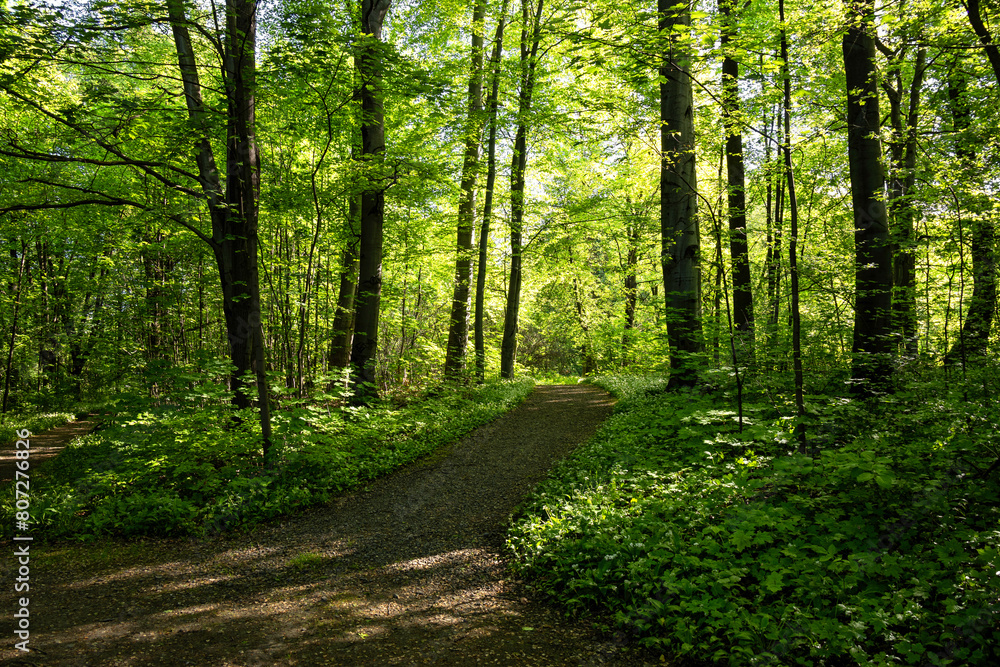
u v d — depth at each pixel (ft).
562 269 81.51
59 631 13.56
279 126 34.50
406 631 13.55
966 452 16.87
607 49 27.25
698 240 33.91
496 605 14.67
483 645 12.74
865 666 9.87
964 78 31.53
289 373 37.01
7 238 50.24
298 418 27.76
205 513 21.61
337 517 21.81
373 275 36.78
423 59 49.47
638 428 29.43
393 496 24.02
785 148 21.07
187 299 51.67
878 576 12.53
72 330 66.23
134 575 17.06
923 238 29.48
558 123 43.27
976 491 14.83
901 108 37.88
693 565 13.87
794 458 16.66
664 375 58.39
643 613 12.63
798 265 28.99
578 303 92.02
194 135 27.76
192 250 40.88
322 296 49.83
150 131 29.71
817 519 14.78
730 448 22.80
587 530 16.57
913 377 27.45
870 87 26.66
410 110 41.86
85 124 25.46
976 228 27.09
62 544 19.49
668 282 34.60
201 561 18.08
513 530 18.88
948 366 29.04
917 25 22.67
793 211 20.75
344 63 28.12
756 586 12.69
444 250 54.49
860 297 27.99
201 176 29.73
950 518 13.89
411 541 19.33
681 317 34.12
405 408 39.70
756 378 27.91
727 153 36.68
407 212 48.55
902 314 30.91
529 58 45.16
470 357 54.19
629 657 11.82
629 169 58.54
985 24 21.44
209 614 14.57
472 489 24.36
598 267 90.74
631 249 74.59
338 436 29.32
